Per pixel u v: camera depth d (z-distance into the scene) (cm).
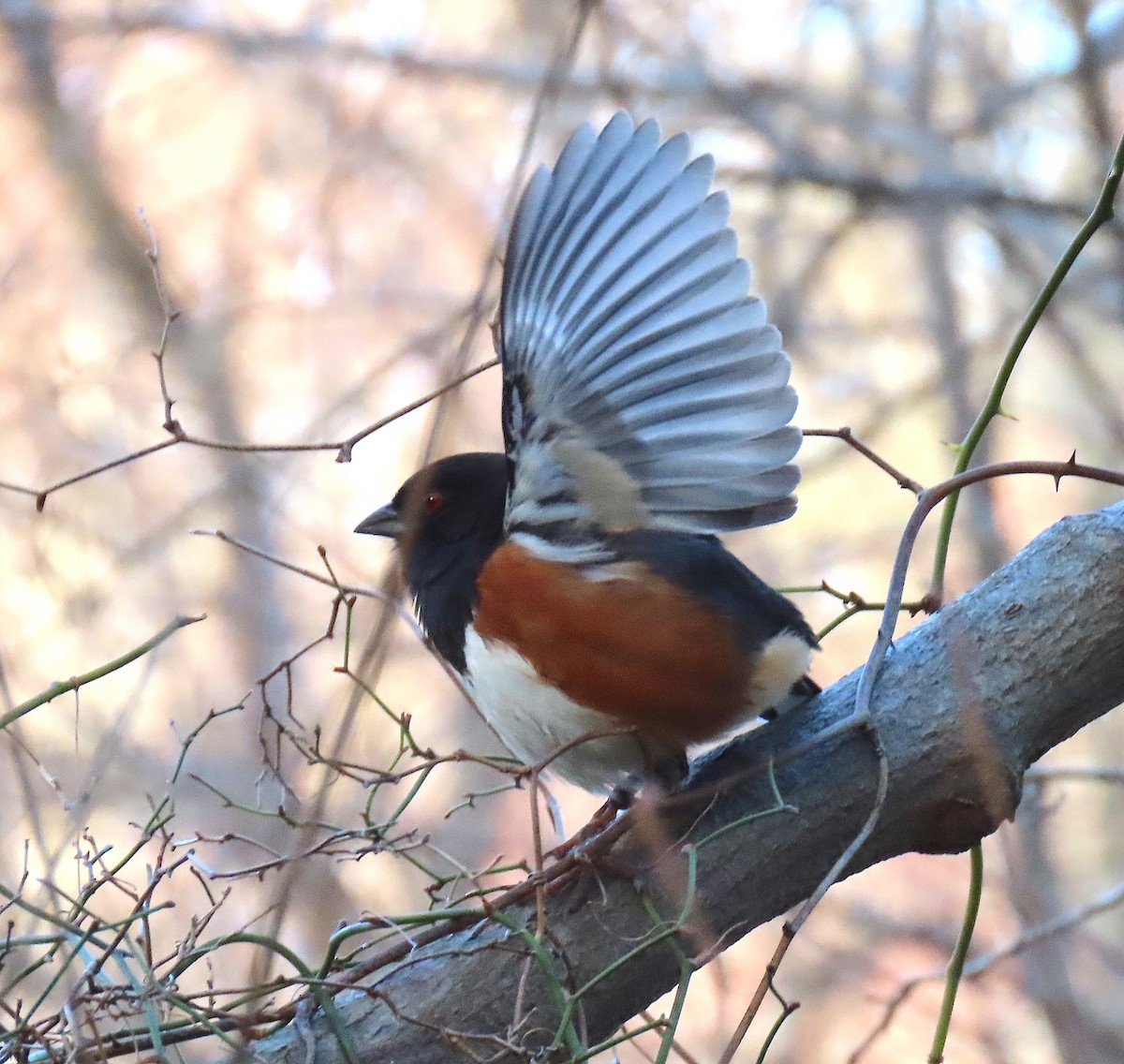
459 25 1436
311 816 505
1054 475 543
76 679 518
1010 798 516
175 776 521
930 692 531
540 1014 513
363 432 558
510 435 556
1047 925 804
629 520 564
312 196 1475
